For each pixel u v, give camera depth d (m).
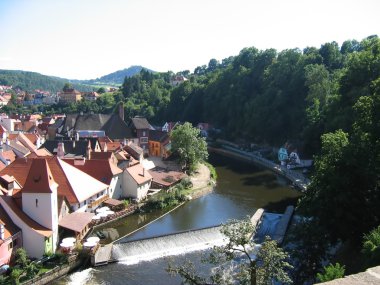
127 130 124.44
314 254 40.12
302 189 84.88
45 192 49.03
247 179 97.38
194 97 192.25
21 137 104.81
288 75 146.50
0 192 52.19
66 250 49.81
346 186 46.12
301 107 132.38
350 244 47.31
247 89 165.25
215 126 174.00
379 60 89.00
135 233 59.91
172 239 55.84
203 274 46.69
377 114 51.22
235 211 71.50
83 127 124.06
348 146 48.72
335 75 131.25
